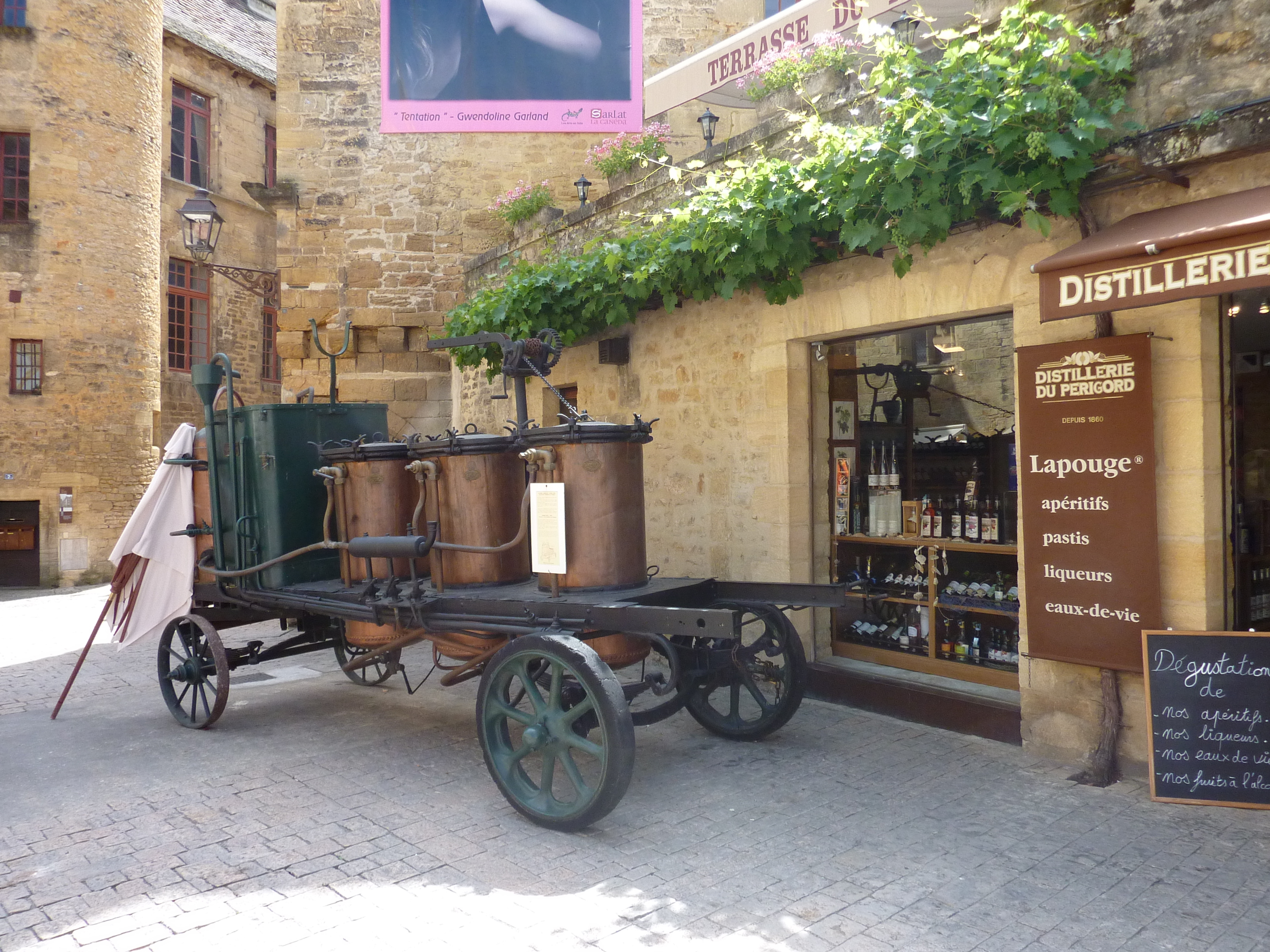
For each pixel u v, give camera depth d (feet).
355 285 36.42
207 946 9.75
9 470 54.19
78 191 55.77
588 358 26.94
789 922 10.07
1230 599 14.02
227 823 13.30
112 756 16.88
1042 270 12.93
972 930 9.86
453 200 36.58
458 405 35.78
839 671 19.43
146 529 19.19
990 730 16.56
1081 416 14.55
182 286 67.00
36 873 11.70
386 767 15.84
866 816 13.11
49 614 41.57
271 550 18.03
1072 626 14.70
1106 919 10.05
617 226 25.55
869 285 18.38
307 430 18.49
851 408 20.67
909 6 20.77
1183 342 13.66
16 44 54.34
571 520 14.07
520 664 13.05
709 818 13.09
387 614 15.26
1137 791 13.85
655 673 14.26
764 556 20.89
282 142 36.32
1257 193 12.14
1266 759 12.92
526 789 13.32
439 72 34.17
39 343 55.67
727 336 21.94
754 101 23.50
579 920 10.19
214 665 18.74
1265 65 12.65
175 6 70.13
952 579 18.63
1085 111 13.47
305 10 36.29
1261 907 10.26
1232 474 14.14
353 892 10.97
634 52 34.09
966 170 13.87
